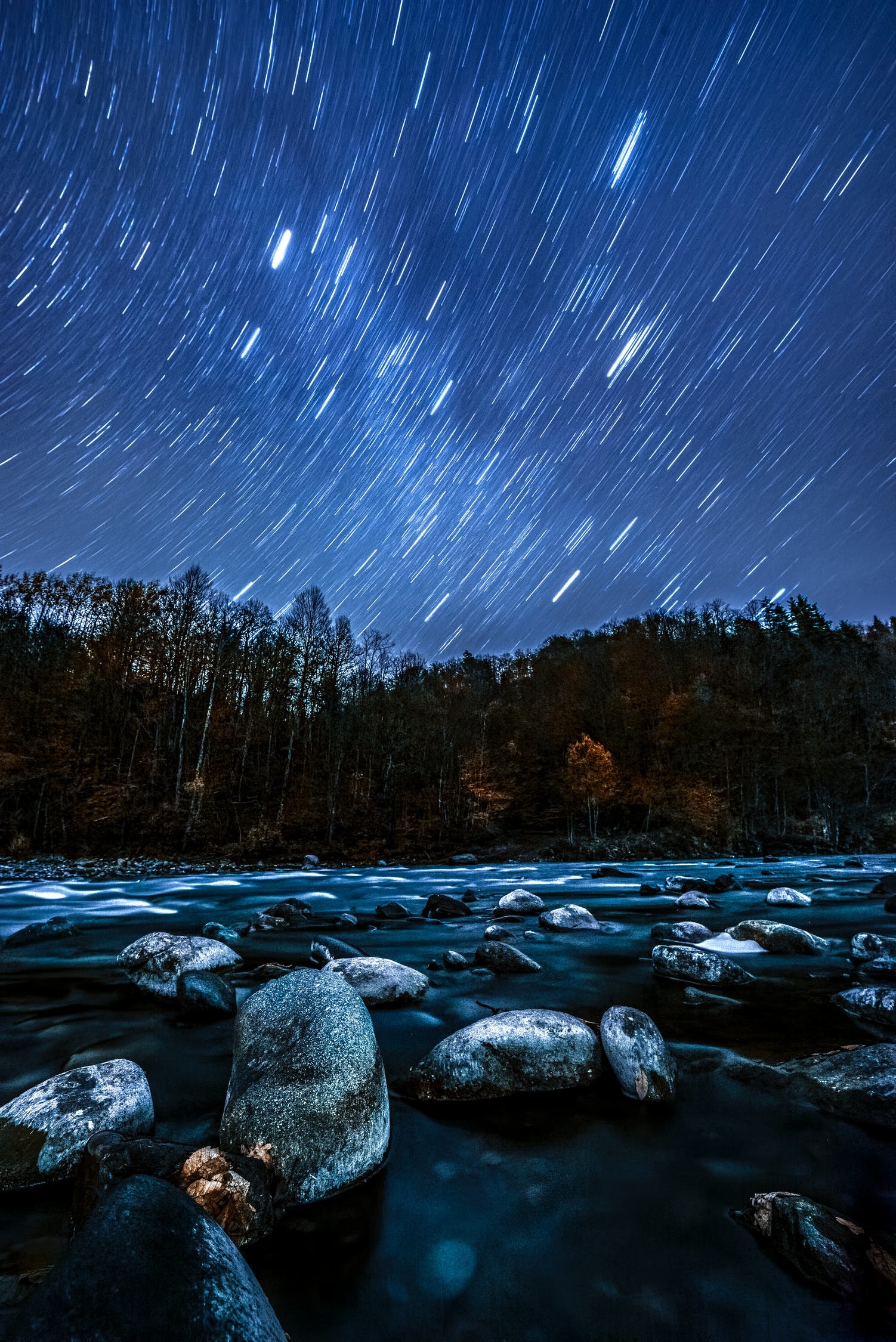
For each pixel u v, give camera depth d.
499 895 19.12
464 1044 4.91
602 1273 2.91
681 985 7.93
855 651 71.31
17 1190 3.48
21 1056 5.60
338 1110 3.68
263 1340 2.03
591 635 89.88
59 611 44.22
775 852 42.16
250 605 52.94
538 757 50.56
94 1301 1.86
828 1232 2.92
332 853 36.56
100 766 38.84
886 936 10.88
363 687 54.44
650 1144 4.06
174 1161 3.28
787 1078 4.89
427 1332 2.59
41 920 14.84
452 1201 3.46
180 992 7.00
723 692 56.94
